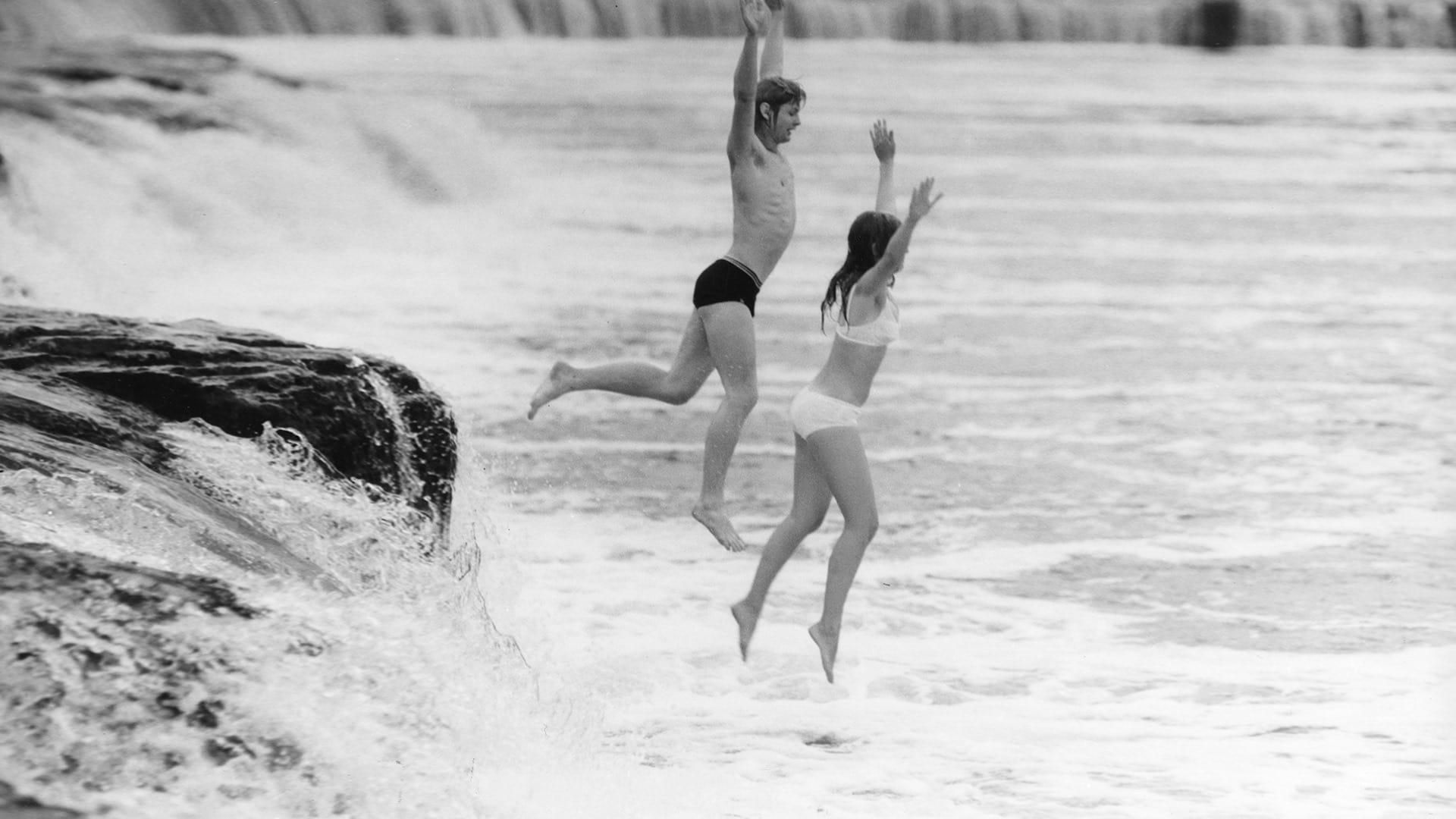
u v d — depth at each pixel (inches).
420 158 4030.5
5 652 639.8
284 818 665.0
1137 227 3961.6
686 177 4697.3
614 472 1777.8
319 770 686.5
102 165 3176.7
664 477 1765.5
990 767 993.5
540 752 907.4
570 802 853.8
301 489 975.6
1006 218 4060.0
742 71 987.9
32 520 737.0
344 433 1048.2
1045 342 2583.7
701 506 1014.4
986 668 1189.7
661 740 1019.3
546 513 1608.0
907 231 980.6
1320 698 1128.2
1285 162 5310.0
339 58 7406.5
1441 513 1659.7
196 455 953.5
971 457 1865.2
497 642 1001.5
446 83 6825.8
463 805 761.6
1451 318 2891.2
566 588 1364.4
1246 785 964.0
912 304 2901.1
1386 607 1350.9
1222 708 1111.0
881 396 2177.7
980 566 1459.2
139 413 990.4
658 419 2042.3
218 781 651.5
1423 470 1844.2
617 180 4584.2
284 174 3565.5
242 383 1032.8
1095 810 922.7
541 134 5511.8
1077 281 3206.2
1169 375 2357.3
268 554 822.5
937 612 1328.7
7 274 2568.9
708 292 1006.4
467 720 810.2
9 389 940.6
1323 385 2313.0
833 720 1074.7
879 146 1049.5
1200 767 994.1
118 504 784.9
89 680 647.1
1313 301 3036.4
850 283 1010.7
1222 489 1745.8
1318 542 1546.5
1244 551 1514.5
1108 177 4891.7
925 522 1596.9
